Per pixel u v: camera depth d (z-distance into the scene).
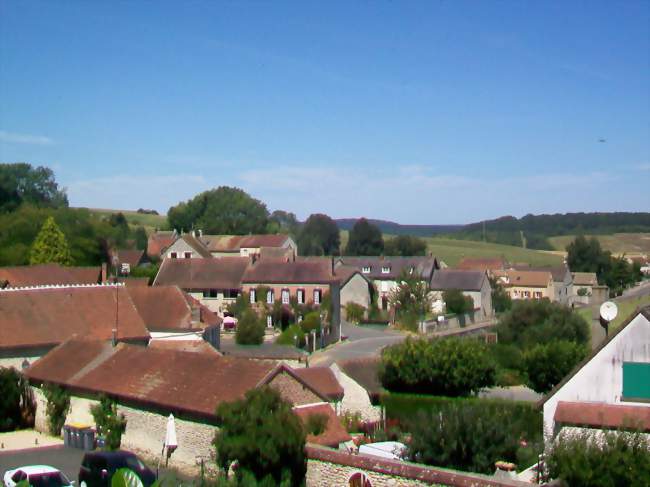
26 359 37.59
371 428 33.16
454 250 164.75
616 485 18.50
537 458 23.03
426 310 83.75
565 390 25.22
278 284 75.19
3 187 117.75
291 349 60.12
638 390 24.41
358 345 66.62
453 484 19.33
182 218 150.50
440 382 39.78
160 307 47.06
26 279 60.28
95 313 41.47
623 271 129.12
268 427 22.14
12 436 33.47
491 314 97.25
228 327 71.19
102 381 31.97
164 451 28.69
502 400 36.69
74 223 91.12
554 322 57.12
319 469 22.33
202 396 27.81
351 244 142.00
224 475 23.34
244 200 149.38
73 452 30.41
